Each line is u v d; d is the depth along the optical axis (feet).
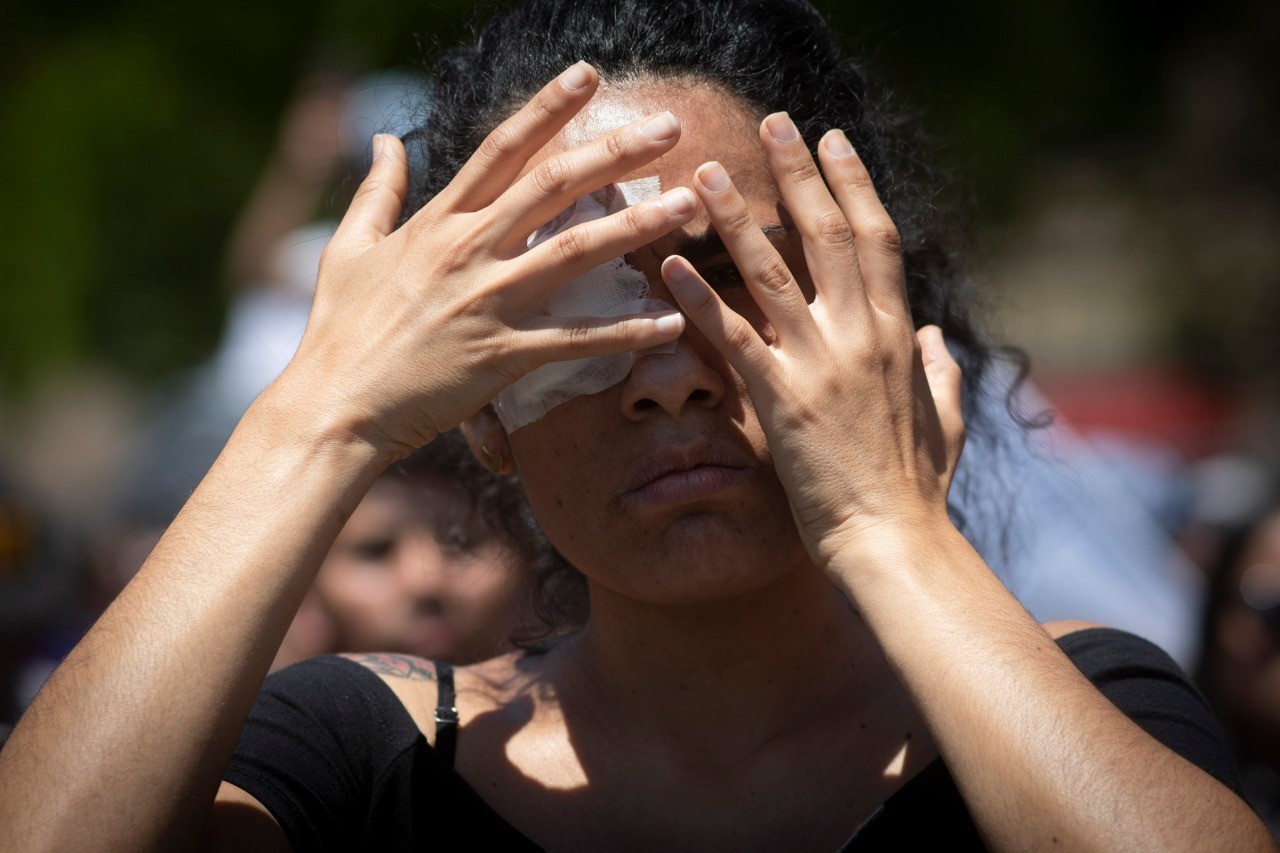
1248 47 27.17
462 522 8.20
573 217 5.14
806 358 5.00
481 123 5.93
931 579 4.83
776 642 5.57
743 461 5.12
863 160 6.15
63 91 21.01
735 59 5.49
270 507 4.92
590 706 5.77
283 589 4.85
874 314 5.13
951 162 9.91
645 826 5.46
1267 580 10.00
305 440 5.00
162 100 20.83
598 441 5.16
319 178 14.90
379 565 9.84
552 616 6.86
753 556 5.13
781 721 5.58
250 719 5.54
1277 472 18.94
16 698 12.06
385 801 5.50
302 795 5.35
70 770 4.54
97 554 13.71
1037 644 4.68
